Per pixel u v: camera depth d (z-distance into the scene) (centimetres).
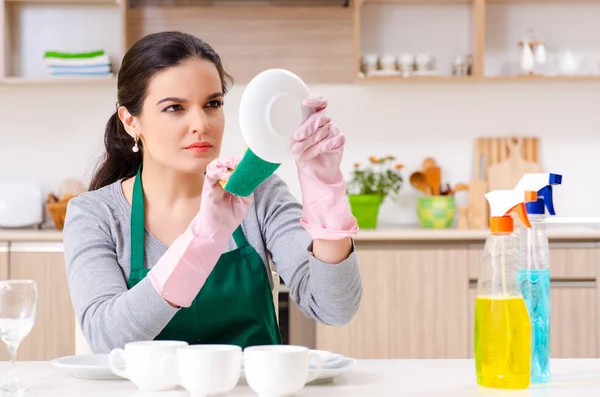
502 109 439
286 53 429
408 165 439
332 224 135
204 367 115
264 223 187
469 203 425
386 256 375
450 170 439
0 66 409
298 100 122
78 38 433
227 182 130
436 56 438
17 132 434
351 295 151
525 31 437
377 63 427
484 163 436
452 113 438
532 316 132
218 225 137
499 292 126
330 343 373
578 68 424
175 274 139
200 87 168
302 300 171
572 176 439
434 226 418
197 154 168
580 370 144
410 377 137
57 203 404
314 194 134
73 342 372
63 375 142
